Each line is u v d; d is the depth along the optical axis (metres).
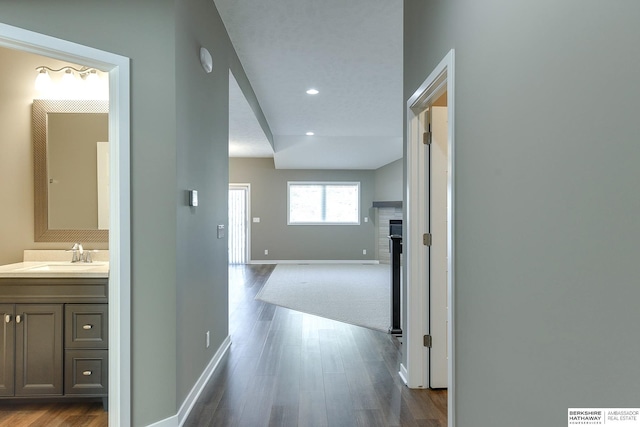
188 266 2.30
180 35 2.14
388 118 6.27
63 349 2.29
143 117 2.01
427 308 2.56
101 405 2.38
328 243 9.70
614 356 0.85
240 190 9.60
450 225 1.76
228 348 3.38
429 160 2.55
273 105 5.52
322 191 9.79
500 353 1.34
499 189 1.35
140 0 2.01
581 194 0.94
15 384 2.28
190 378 2.34
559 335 1.03
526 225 1.18
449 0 1.82
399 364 3.00
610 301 0.85
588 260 0.92
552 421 1.06
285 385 2.62
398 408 2.29
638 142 0.78
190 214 2.34
